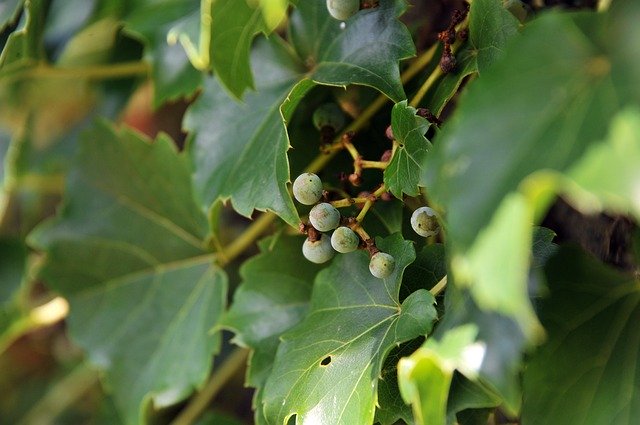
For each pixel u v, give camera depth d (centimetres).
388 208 50
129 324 57
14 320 63
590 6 49
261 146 50
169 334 57
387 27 49
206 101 53
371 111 51
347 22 50
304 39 51
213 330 52
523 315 39
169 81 55
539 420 45
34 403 69
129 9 58
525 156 40
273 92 52
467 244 40
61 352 70
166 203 57
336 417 46
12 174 61
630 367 45
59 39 58
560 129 40
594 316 46
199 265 57
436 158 42
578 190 39
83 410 68
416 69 51
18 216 65
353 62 49
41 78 61
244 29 49
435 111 48
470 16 48
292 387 47
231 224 60
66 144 62
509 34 47
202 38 48
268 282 51
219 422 60
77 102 61
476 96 42
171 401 56
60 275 58
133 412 57
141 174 57
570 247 46
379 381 47
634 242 47
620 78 41
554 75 41
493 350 43
